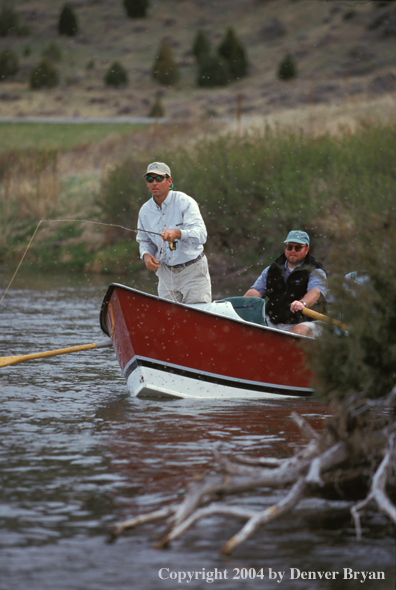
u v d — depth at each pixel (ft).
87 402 78.18
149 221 87.61
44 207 271.28
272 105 582.35
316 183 193.77
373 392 52.60
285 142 219.00
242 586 38.47
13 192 282.97
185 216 85.92
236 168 214.69
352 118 306.14
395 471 48.55
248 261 207.72
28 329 124.16
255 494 50.19
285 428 67.46
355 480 52.19
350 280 54.80
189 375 82.64
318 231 179.73
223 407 77.71
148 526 45.44
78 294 177.68
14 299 166.71
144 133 345.92
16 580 38.68
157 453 58.85
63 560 40.93
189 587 38.22
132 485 51.49
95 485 51.52
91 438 63.21
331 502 49.37
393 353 51.52
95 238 251.19
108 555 41.60
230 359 83.20
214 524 46.03
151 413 73.46
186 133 331.36
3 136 503.20
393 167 189.16
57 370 96.07
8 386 85.56
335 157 200.64
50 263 245.65
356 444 48.14
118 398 80.79
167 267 87.76
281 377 84.53
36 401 77.87
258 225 201.05
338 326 54.80
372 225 57.26
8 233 265.95
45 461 56.70
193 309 80.84
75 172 305.94
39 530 44.52
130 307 80.53
